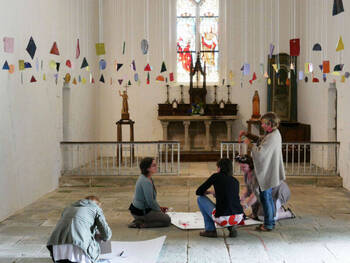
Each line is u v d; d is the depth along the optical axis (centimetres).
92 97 1622
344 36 1148
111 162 1545
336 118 1334
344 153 1164
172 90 1722
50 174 1129
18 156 911
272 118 712
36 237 699
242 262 576
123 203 974
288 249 628
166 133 1661
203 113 1653
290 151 1552
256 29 1689
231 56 1708
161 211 754
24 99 946
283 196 786
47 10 1095
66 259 485
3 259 591
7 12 849
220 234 705
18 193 909
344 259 586
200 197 686
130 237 689
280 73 1652
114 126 1736
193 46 1738
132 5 1708
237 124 1712
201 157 1570
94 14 1636
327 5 1309
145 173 749
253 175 725
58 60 1196
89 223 502
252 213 797
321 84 1391
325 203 959
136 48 1711
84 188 1174
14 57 887
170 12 1717
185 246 643
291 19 1662
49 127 1124
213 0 1730
